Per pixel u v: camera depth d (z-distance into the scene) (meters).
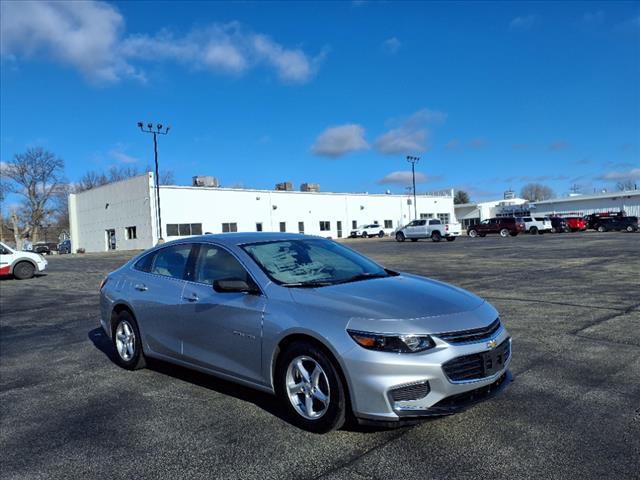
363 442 3.70
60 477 3.39
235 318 4.36
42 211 76.50
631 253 20.19
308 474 3.28
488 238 44.00
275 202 55.28
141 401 4.81
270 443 3.76
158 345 5.31
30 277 18.64
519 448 3.52
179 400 4.79
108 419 4.39
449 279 13.32
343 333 3.62
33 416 4.55
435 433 3.80
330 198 60.88
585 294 10.10
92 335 8.11
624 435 3.69
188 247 5.31
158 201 45.28
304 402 3.97
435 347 3.50
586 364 5.44
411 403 3.46
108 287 6.16
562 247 25.78
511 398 4.48
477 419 4.04
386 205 67.31
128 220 50.34
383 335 3.50
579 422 3.94
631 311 8.21
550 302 9.30
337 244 5.53
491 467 3.27
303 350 3.86
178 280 5.20
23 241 76.19
